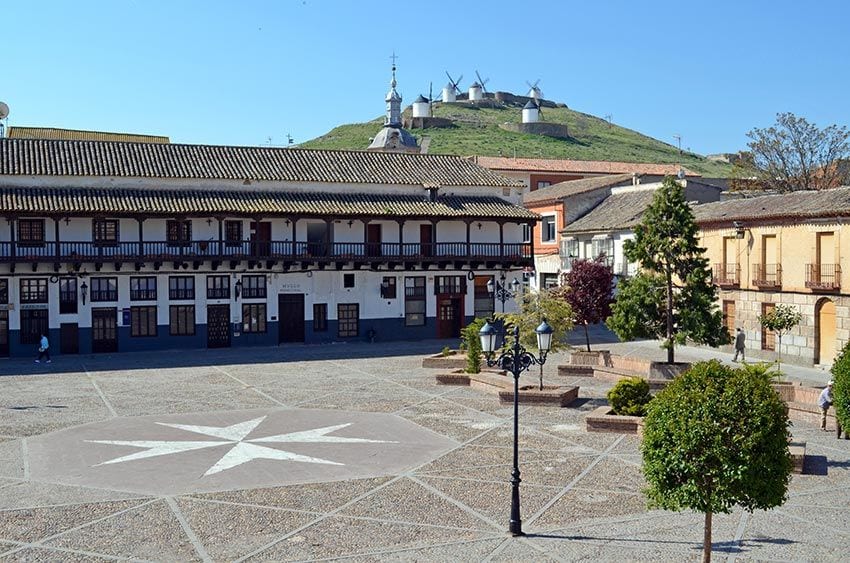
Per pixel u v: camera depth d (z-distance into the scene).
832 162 62.06
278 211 48.34
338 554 15.92
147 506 18.84
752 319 43.62
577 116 184.00
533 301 32.38
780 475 13.66
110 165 48.41
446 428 26.52
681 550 15.88
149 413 29.20
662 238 34.44
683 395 13.88
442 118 152.25
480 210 53.41
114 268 46.47
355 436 25.52
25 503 19.08
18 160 46.97
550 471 21.47
